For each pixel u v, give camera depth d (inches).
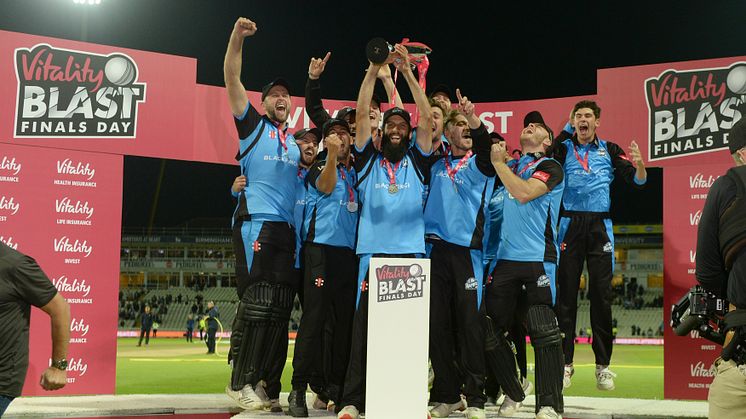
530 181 214.1
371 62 217.8
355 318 215.8
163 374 438.0
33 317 285.4
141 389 354.3
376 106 267.9
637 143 311.7
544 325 216.7
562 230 292.7
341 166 241.9
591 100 318.7
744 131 138.6
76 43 294.8
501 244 227.5
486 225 248.8
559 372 215.0
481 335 218.2
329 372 243.4
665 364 296.7
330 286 232.5
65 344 152.1
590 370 476.4
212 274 1317.7
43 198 289.3
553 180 217.3
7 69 286.2
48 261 289.0
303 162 265.7
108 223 299.3
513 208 224.8
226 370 470.6
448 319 222.1
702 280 140.3
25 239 286.0
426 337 197.9
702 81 302.2
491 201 254.1
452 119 231.6
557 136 305.9
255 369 230.8
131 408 247.8
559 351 216.2
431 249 223.0
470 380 216.7
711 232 137.1
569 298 291.0
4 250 148.1
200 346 860.0
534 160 235.9
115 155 301.3
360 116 221.1
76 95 295.0
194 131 312.7
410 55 266.2
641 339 1026.1
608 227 294.8
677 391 293.7
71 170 293.9
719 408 132.8
